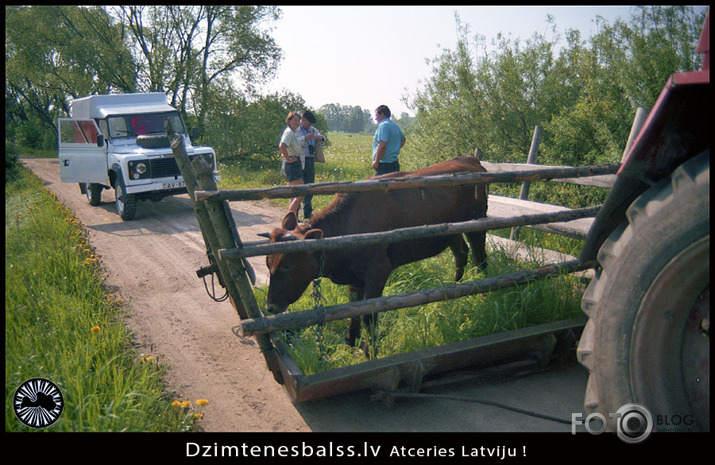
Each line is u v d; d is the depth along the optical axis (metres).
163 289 5.51
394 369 2.74
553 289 3.60
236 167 18.36
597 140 7.40
